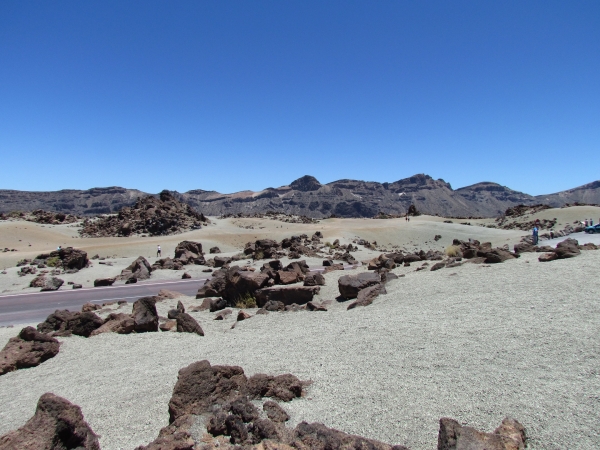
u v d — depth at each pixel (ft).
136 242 257.14
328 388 23.07
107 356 36.65
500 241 200.23
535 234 125.49
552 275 43.60
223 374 23.11
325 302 55.01
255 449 16.74
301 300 58.85
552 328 28.04
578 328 27.30
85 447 17.62
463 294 42.24
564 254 52.26
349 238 253.65
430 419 18.61
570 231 182.80
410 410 19.56
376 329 34.04
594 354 23.26
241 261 129.29
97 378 30.14
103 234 317.63
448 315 35.14
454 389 21.20
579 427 16.99
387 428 18.29
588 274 41.57
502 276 47.16
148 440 19.52
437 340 28.96
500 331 28.99
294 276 67.56
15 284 104.01
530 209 381.81
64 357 37.58
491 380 21.76
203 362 23.24
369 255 153.58
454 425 16.15
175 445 17.02
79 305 76.33
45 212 402.11
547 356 23.94
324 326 38.60
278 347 32.68
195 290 88.74
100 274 117.60
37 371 34.63
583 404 18.56
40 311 72.18
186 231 327.67
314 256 144.05
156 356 34.88
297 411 20.67
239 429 18.28
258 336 38.55
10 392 29.94
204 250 240.94
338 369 25.71
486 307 35.78
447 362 24.81
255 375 23.13
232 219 420.36
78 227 347.77
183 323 45.27
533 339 26.68
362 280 55.88
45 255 138.62
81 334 44.88
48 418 17.22
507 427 16.78
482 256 60.59
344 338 32.76
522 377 21.75
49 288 95.04
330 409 20.56
